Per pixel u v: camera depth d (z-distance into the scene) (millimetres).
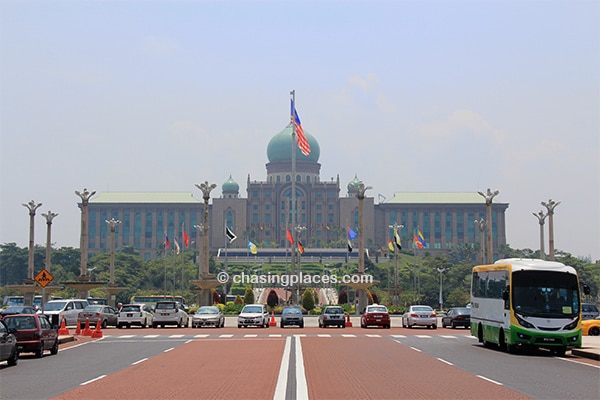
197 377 26500
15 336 32688
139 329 62375
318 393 22047
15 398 21422
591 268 161375
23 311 57500
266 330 60500
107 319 65500
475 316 44156
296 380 25312
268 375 26969
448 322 66062
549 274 37469
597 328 52844
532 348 41469
